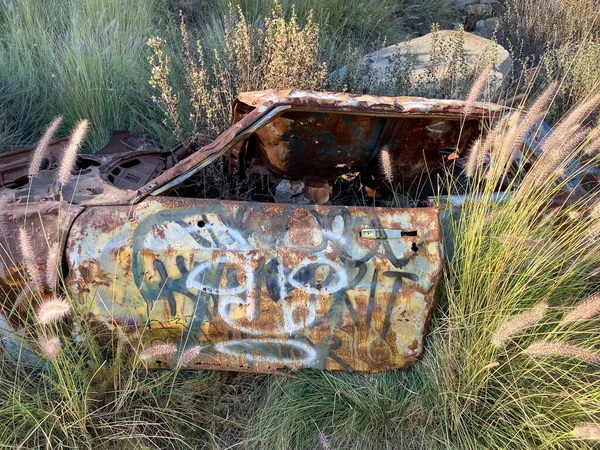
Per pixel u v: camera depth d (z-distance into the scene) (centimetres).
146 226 255
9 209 263
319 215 260
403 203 354
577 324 272
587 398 251
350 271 253
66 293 240
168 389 271
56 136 490
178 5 671
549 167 282
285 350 261
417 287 254
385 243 257
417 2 809
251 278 253
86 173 304
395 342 260
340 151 322
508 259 275
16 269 253
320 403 271
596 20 707
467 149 332
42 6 598
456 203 309
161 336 260
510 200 286
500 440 256
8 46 548
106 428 254
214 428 269
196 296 253
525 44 707
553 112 503
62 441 247
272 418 265
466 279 280
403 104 275
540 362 254
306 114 297
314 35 464
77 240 253
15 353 270
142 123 504
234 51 496
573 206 293
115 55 521
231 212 259
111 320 254
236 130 262
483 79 296
